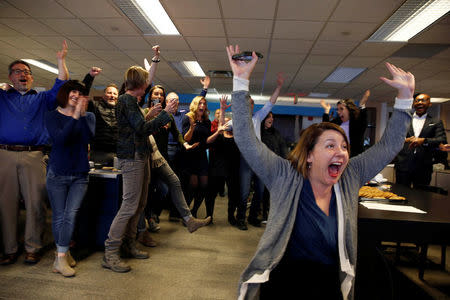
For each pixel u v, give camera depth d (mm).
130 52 5391
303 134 1015
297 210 971
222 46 4930
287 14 3697
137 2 3631
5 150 2018
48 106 2117
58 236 1938
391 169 5176
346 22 3846
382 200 1764
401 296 1611
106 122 2807
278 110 10344
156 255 2330
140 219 2490
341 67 5898
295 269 972
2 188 2018
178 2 3496
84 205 2373
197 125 3152
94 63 6137
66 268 1933
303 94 9000
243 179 3092
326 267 972
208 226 3170
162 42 4848
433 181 4648
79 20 4074
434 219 1334
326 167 942
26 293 1694
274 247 910
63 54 2145
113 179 2330
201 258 2307
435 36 4141
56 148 1910
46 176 1973
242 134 952
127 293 1739
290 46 4797
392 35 4258
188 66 6453
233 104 958
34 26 4289
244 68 958
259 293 965
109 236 2033
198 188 3199
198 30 4297
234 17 3840
